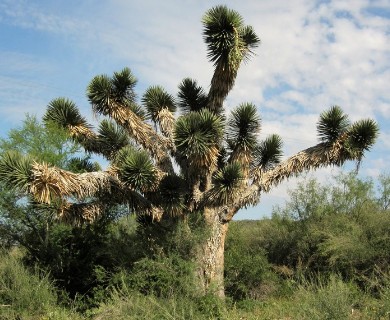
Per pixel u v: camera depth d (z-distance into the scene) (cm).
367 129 1266
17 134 1380
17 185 991
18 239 1446
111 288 1156
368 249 1404
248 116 1256
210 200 1235
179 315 916
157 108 1408
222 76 1238
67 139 1366
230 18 1180
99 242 1419
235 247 1630
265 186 1310
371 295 1081
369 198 1728
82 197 1107
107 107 1312
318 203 1792
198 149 1110
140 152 1172
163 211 1273
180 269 1141
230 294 1409
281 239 1769
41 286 1216
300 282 1450
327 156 1312
